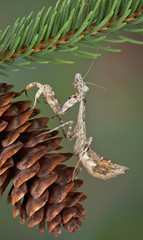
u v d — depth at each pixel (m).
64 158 0.33
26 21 0.32
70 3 0.32
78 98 0.35
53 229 0.33
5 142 0.32
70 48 0.32
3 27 0.40
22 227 0.40
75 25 0.32
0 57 0.32
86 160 0.35
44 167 0.33
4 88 0.33
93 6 0.32
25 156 0.33
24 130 0.33
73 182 0.33
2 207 0.40
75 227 0.34
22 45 0.32
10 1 0.40
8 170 0.33
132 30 0.32
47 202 0.33
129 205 0.40
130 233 0.39
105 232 0.40
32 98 0.40
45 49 0.32
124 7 0.32
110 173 0.35
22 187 0.33
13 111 0.33
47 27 0.32
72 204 0.33
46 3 0.40
